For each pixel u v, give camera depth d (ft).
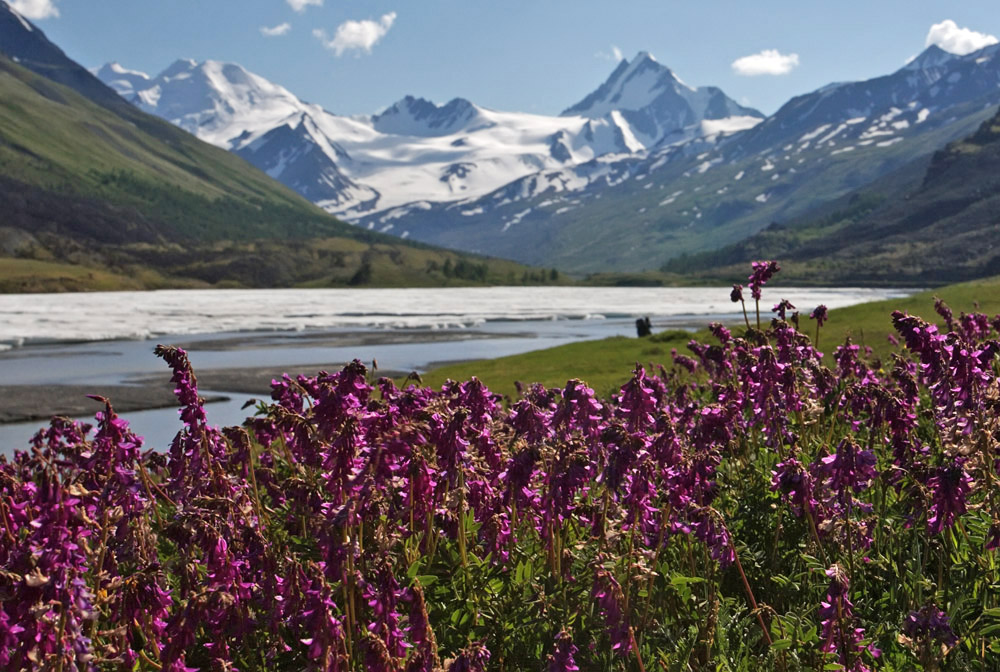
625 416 18.56
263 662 16.07
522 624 16.65
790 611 17.70
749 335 27.50
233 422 113.29
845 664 15.29
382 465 14.48
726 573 20.56
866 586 18.92
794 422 25.29
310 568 14.34
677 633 17.01
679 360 44.29
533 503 18.65
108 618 16.37
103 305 593.83
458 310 523.70
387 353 235.61
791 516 22.15
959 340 20.77
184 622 14.02
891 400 21.45
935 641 14.48
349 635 14.48
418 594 13.53
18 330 345.51
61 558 12.28
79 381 177.06
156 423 116.37
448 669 12.95
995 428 18.45
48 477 12.84
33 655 11.85
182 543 15.20
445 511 18.47
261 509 21.18
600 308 548.72
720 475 24.08
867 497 22.89
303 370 187.52
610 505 18.37
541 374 112.06
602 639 16.25
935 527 16.97
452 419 17.17
